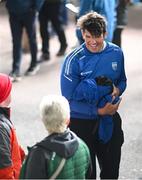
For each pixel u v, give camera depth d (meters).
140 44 12.62
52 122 4.29
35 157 4.22
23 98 9.59
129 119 8.65
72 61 5.45
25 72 10.80
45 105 4.34
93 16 5.37
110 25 8.51
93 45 5.38
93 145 5.64
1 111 4.98
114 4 8.95
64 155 4.22
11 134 4.92
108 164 5.73
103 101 5.49
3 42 12.88
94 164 5.68
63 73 5.49
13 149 4.92
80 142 4.45
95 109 5.48
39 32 11.89
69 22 14.30
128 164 7.12
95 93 5.42
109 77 5.50
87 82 5.42
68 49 11.98
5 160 4.76
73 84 5.45
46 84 10.21
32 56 10.68
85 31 5.34
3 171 4.75
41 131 8.27
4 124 4.88
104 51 5.46
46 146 4.23
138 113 8.88
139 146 7.64
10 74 10.43
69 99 5.51
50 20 11.30
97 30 5.30
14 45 10.38
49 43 11.97
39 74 10.72
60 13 11.30
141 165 7.09
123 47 12.39
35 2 10.09
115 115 5.70
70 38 12.93
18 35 10.34
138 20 14.75
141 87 10.00
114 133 5.67
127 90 9.85
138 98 9.51
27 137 8.06
